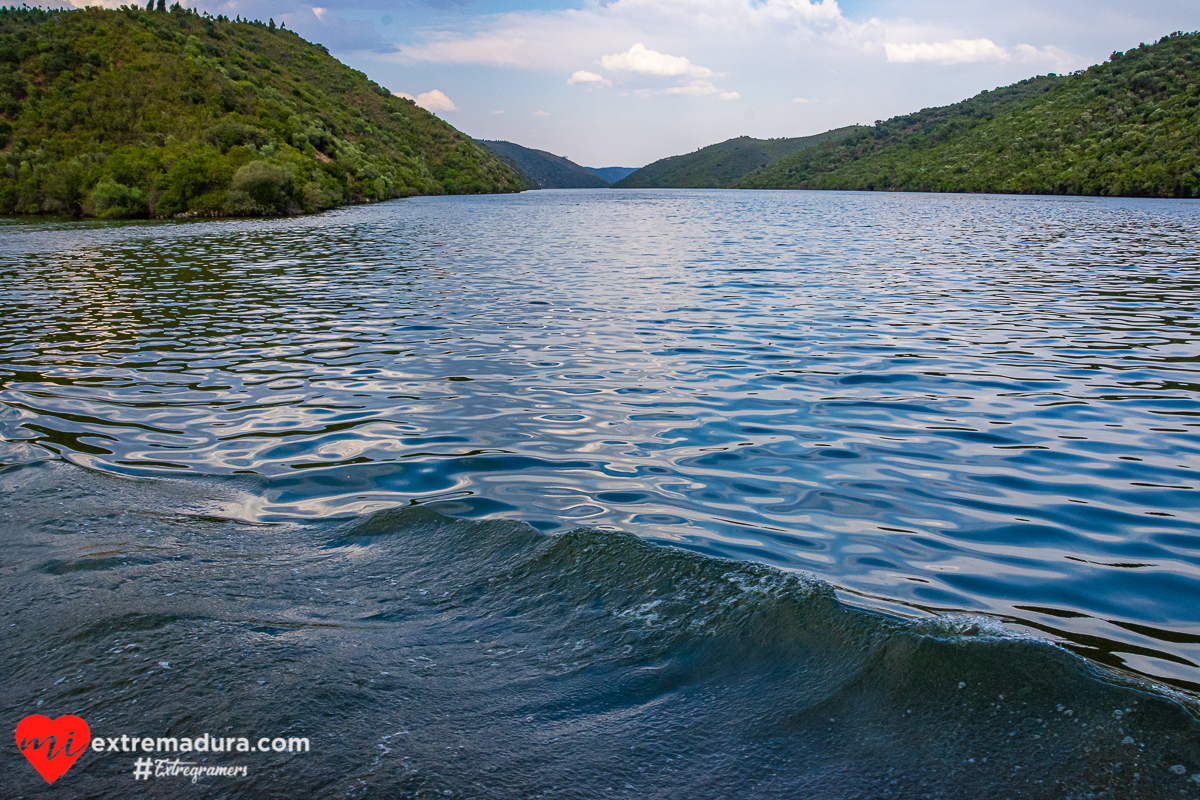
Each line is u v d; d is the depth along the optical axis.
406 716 2.52
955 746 2.30
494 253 23.05
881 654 2.73
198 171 51.91
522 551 3.78
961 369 8.12
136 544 3.97
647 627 3.05
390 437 5.98
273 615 3.23
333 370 8.32
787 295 13.62
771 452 5.55
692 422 6.31
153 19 103.12
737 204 72.62
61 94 72.81
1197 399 6.91
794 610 3.05
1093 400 6.90
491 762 2.29
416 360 8.75
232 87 80.25
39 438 6.02
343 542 4.02
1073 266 18.42
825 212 52.69
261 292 14.98
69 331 10.98
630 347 9.32
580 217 47.09
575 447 5.70
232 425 6.35
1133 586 3.55
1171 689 2.49
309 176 63.47
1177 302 12.73
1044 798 2.09
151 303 13.67
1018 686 2.52
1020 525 4.27
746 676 2.71
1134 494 4.72
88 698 2.64
